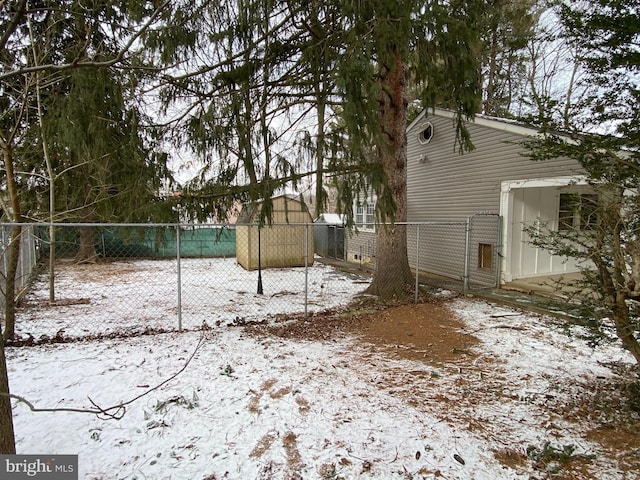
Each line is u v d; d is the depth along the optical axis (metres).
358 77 4.30
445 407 2.82
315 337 4.57
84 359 3.80
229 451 2.29
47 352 4.02
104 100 4.64
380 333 4.73
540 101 3.27
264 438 2.42
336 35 4.84
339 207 5.34
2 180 6.50
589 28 3.05
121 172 5.35
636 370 2.76
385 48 4.23
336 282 9.09
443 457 2.22
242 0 4.59
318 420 2.64
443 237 9.04
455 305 6.18
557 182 6.19
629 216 2.31
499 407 2.82
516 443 2.35
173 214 5.18
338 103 5.25
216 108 5.14
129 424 2.57
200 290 8.12
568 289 6.46
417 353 4.00
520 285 7.08
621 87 3.01
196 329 4.96
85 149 4.80
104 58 4.15
